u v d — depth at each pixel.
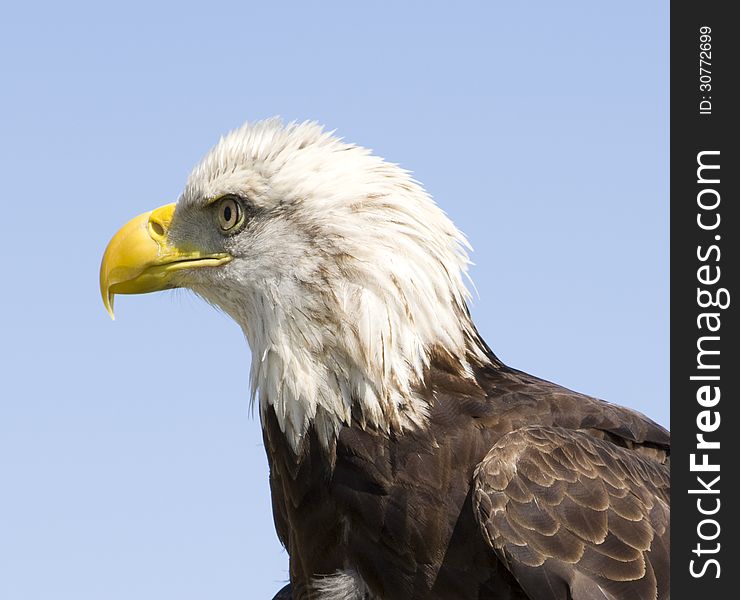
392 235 12.08
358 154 12.54
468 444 11.66
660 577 11.13
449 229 12.43
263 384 12.40
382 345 11.83
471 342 12.41
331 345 11.99
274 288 12.34
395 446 11.70
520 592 11.22
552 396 12.25
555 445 11.41
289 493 12.21
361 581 11.70
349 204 12.18
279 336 12.23
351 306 11.95
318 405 11.98
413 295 11.99
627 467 11.59
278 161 12.64
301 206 12.33
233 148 13.00
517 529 10.95
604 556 10.95
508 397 12.11
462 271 12.49
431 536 11.39
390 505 11.55
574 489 11.14
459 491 11.46
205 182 13.08
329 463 11.88
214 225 13.08
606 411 12.37
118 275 13.54
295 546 12.28
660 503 11.48
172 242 13.34
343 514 11.77
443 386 11.99
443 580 11.34
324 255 12.13
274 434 12.34
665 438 12.53
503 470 11.18
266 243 12.47
